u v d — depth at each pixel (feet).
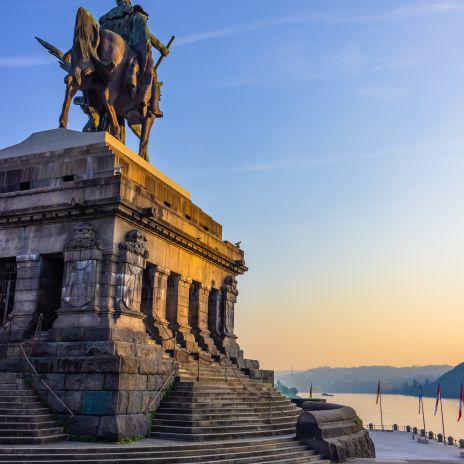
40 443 63.72
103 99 107.65
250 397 89.40
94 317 80.89
